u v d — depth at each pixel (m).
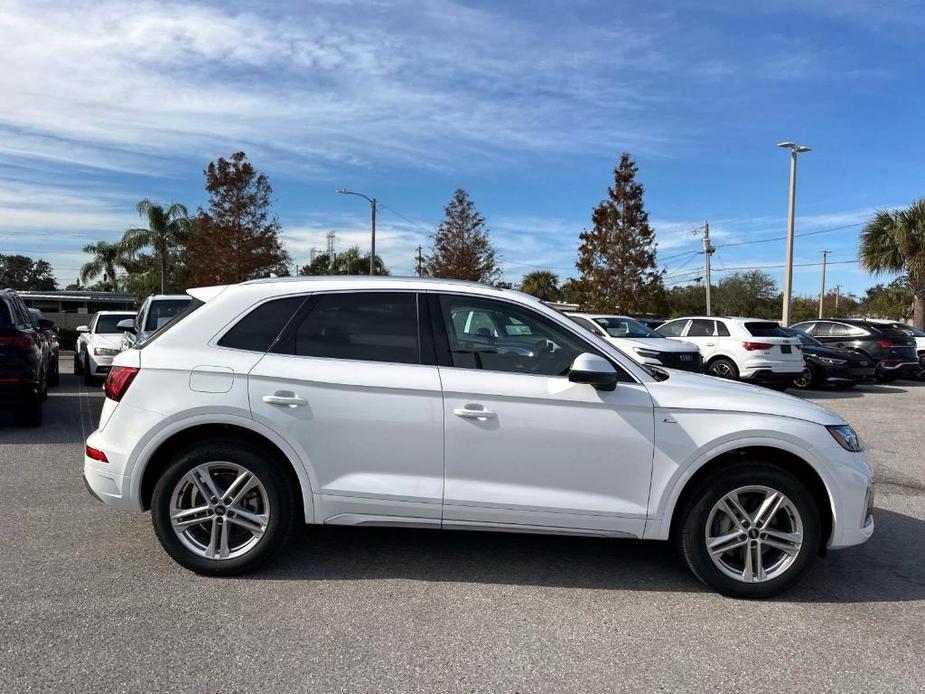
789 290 24.88
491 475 3.91
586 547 4.71
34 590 3.77
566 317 4.12
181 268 33.94
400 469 3.93
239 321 4.07
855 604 3.91
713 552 3.92
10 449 7.32
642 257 32.69
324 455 3.91
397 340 4.04
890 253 25.03
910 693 3.00
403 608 3.70
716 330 14.70
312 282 4.18
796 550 3.90
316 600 3.76
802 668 3.19
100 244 38.97
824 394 14.92
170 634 3.33
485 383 3.91
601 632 3.49
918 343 19.00
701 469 3.98
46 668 3.00
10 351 8.00
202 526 4.06
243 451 3.93
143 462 3.95
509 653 3.26
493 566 4.32
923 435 9.58
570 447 3.90
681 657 3.26
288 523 4.01
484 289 4.16
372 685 2.96
